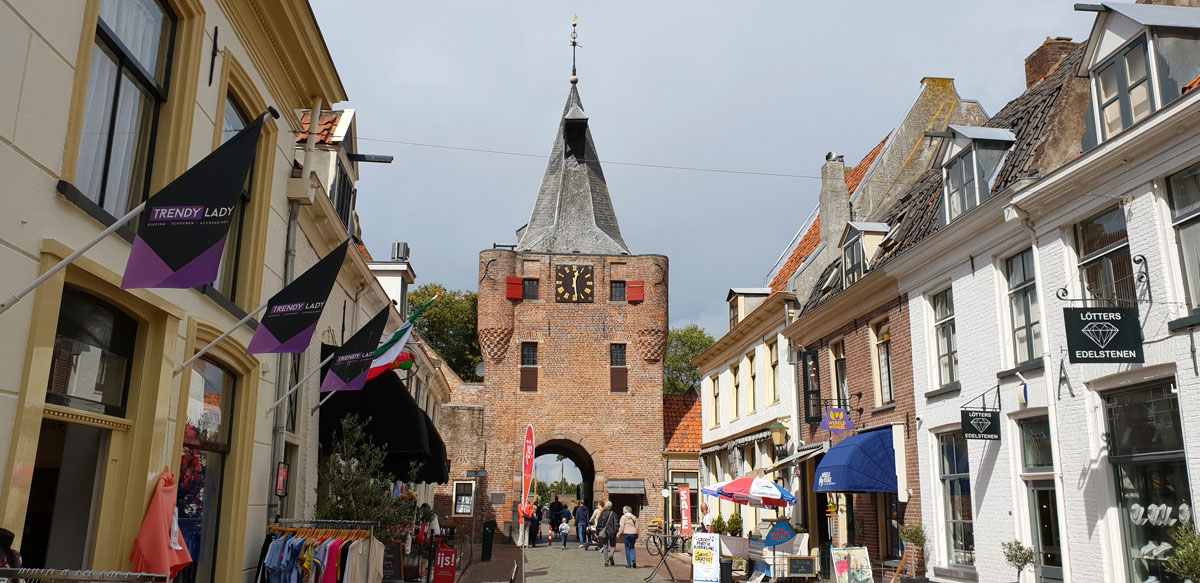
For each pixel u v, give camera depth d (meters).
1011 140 13.24
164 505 6.38
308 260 11.35
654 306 36.41
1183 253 8.83
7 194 4.65
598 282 36.72
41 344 4.96
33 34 4.88
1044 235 10.98
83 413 5.73
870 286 15.85
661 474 34.97
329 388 9.43
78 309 5.72
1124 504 9.55
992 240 12.20
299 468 11.02
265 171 9.09
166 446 6.64
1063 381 10.46
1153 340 8.98
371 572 8.45
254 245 8.85
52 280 5.07
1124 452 9.52
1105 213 10.05
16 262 4.75
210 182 4.84
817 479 15.48
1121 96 10.29
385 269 22.34
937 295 14.09
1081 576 10.01
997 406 11.95
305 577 8.20
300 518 11.04
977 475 12.38
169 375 6.62
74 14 5.29
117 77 6.08
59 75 5.13
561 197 40.88
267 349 7.02
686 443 35.19
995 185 12.92
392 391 12.41
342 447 11.23
